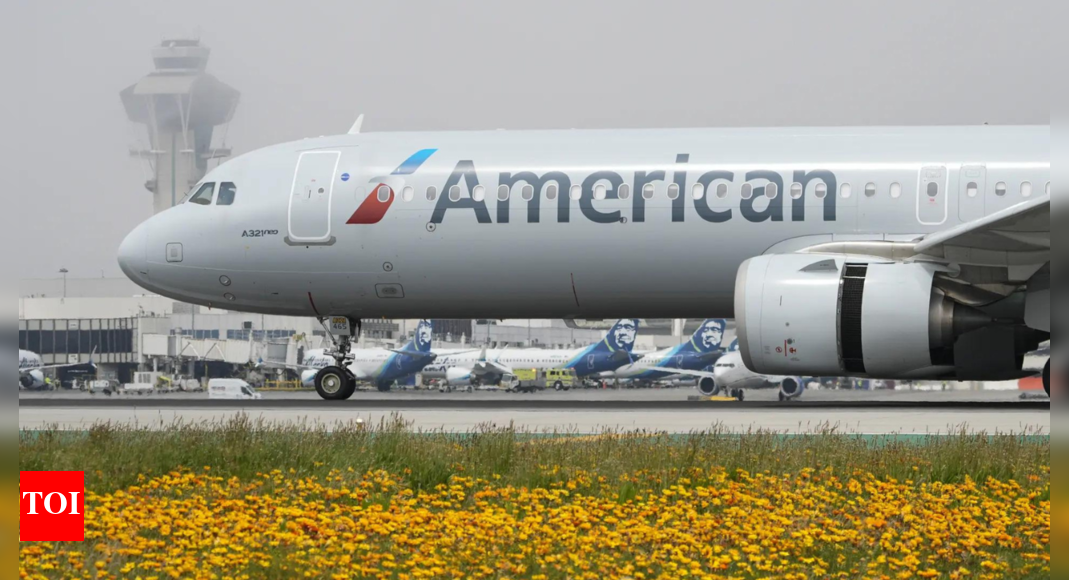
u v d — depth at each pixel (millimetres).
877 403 87938
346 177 88312
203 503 42438
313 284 89500
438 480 48594
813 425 66125
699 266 83562
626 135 87188
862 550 37406
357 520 40062
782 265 78125
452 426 67125
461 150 88000
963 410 78312
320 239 88062
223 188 90938
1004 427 65000
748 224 82250
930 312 75188
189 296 92562
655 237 83375
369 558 34406
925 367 76125
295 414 77812
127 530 37969
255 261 89625
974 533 38531
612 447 53750
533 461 50438
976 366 78125
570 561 34844
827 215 81188
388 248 87125
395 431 56312
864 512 42156
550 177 85125
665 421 70375
